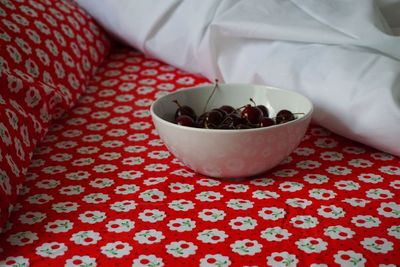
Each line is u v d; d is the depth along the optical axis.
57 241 0.63
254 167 0.71
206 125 0.72
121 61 1.09
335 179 0.72
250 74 0.89
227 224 0.65
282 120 0.73
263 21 0.89
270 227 0.64
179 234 0.63
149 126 0.86
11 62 0.81
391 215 0.65
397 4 0.90
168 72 1.04
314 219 0.65
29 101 0.80
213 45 0.94
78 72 0.94
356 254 0.60
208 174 0.72
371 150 0.79
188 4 0.98
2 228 0.65
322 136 0.83
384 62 0.78
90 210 0.68
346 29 0.84
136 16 1.03
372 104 0.75
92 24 1.07
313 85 0.81
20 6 0.91
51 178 0.74
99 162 0.77
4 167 0.67
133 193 0.70
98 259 0.60
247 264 0.59
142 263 0.60
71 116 0.90
